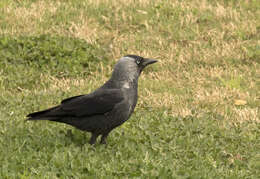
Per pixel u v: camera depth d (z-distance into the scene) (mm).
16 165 8008
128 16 19031
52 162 8258
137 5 19938
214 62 16391
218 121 11977
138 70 9570
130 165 8477
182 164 9109
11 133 9688
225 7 20172
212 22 18891
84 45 16500
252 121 12023
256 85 14812
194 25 18594
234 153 10109
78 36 17062
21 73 14523
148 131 10445
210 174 8562
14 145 9047
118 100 9133
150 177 7977
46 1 20266
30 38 16203
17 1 20109
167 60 16359
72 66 15305
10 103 12125
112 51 16734
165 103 12945
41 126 10453
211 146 10258
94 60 16000
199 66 16234
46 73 14844
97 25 18234
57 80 14500
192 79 15102
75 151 8766
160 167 8328
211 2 20578
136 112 12141
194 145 10227
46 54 15445
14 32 16891
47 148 8969
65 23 18125
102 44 17188
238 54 16719
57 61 15398
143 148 9516
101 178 7770
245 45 17234
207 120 11750
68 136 9891
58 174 7879
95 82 14484
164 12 19516
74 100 9242
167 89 14203
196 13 19391
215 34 17938
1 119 10586
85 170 8031
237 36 17891
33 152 8750
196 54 16734
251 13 19500
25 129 10062
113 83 9406
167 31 18203
